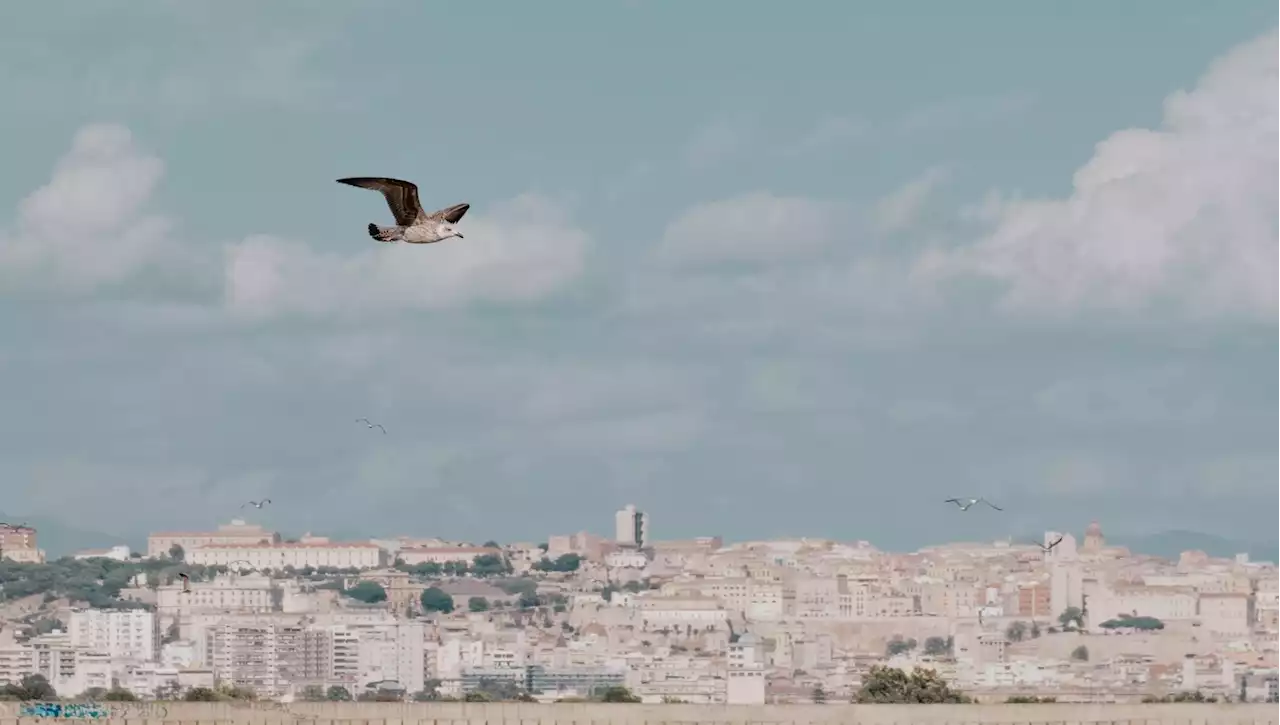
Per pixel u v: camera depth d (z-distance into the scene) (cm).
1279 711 12344
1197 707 12406
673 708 12138
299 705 12094
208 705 12050
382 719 12156
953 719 12181
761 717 12162
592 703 12212
